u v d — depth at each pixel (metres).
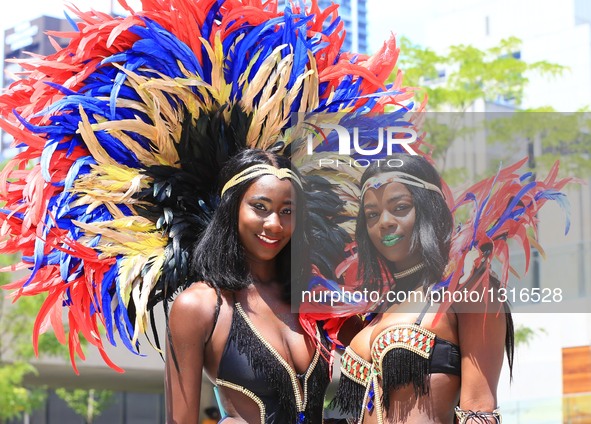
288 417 2.53
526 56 13.76
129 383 12.59
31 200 2.61
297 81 2.76
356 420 2.49
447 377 2.38
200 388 2.55
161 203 2.73
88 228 2.61
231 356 2.53
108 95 2.73
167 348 2.58
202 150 2.74
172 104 2.75
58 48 2.90
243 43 2.78
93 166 2.66
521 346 6.97
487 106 9.38
